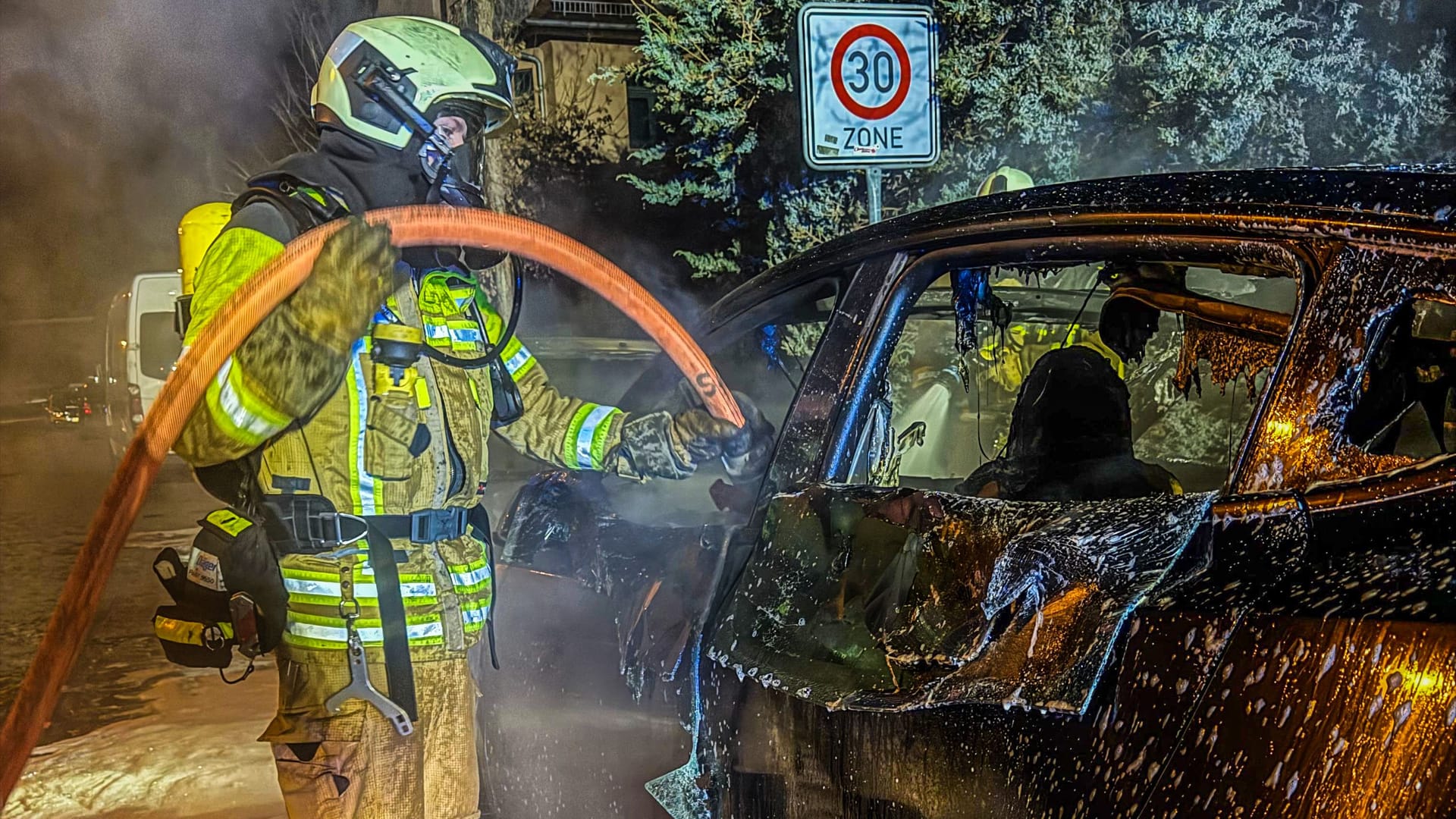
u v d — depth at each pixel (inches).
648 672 88.7
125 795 148.7
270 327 68.0
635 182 336.2
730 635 81.9
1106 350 126.3
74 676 205.8
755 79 314.8
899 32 188.9
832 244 93.2
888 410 86.3
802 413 86.1
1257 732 53.7
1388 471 56.6
